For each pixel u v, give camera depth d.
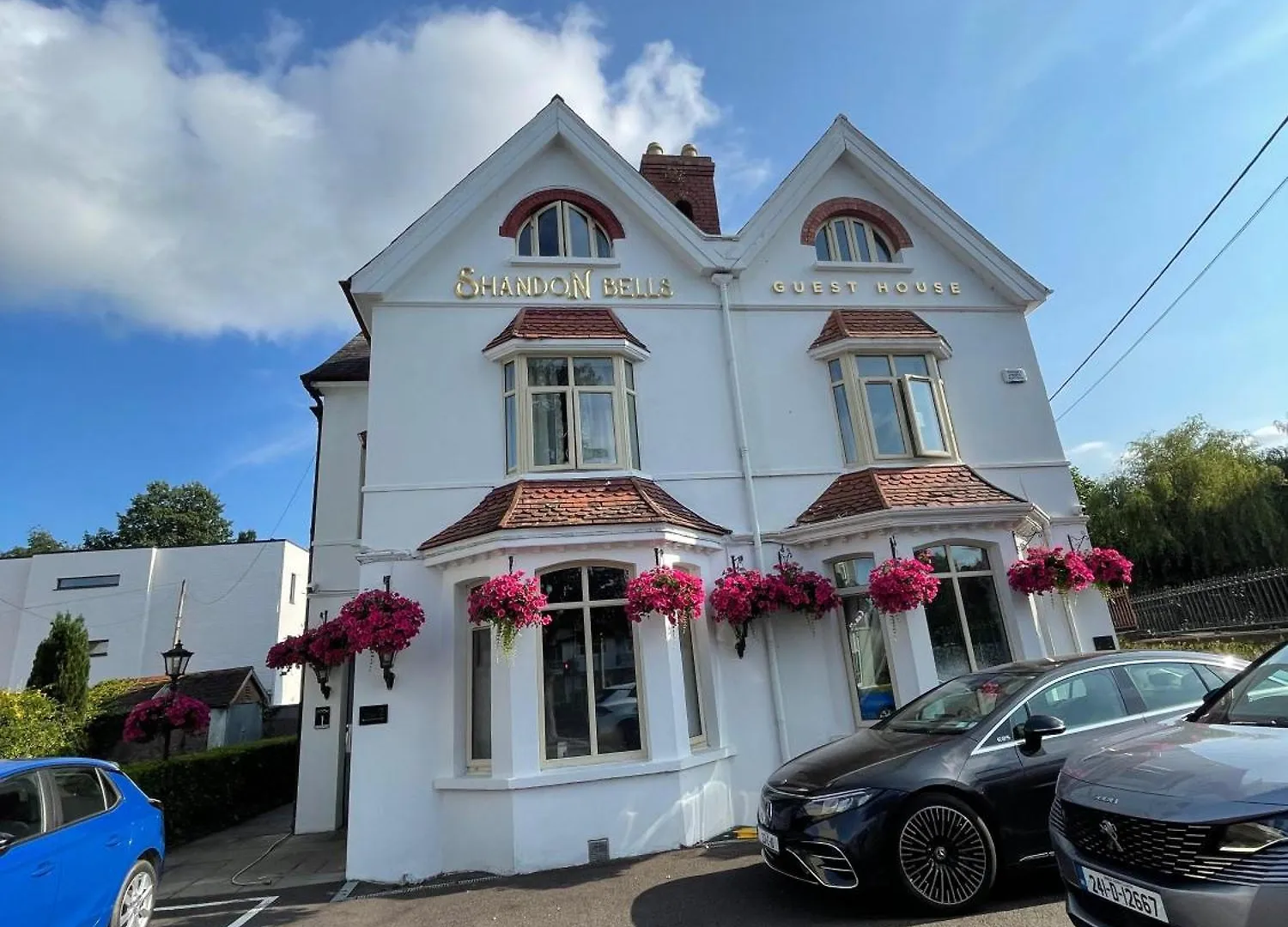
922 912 5.14
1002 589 9.88
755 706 9.55
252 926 6.40
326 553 12.14
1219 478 22.50
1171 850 3.41
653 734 8.36
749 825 9.08
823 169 12.21
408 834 8.30
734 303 11.45
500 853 7.76
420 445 9.89
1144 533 23.23
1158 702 5.97
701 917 5.58
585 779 7.98
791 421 11.05
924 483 10.37
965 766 5.42
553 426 10.12
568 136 11.43
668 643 8.68
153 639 29.73
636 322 11.07
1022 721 5.69
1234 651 13.01
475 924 6.00
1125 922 3.60
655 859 7.60
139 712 12.32
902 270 12.16
